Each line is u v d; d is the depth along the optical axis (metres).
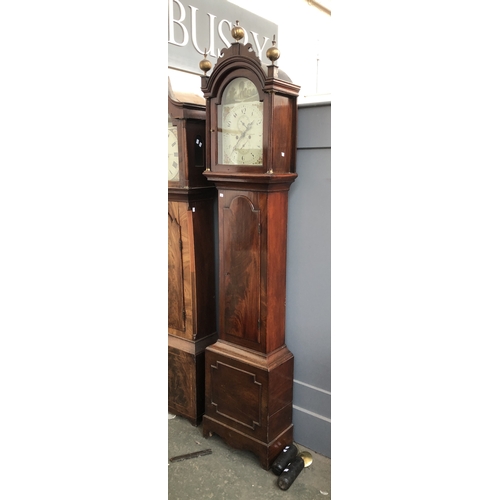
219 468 1.55
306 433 1.66
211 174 1.54
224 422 1.64
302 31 2.72
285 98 1.43
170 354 1.82
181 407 1.83
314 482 1.49
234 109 1.48
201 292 1.75
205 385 1.69
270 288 1.51
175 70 1.97
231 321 1.61
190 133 1.65
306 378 1.64
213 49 2.16
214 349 1.64
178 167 1.67
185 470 1.54
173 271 1.76
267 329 1.53
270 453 1.54
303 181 1.54
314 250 1.55
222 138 1.54
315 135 1.48
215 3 2.13
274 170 1.42
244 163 1.49
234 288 1.58
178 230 1.71
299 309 1.62
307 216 1.55
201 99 1.79
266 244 1.48
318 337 1.58
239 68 1.41
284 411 1.61
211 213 1.77
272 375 1.51
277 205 1.49
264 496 1.42
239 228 1.53
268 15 2.49
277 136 1.41
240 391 1.58
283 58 2.66
